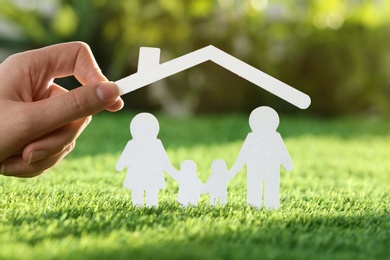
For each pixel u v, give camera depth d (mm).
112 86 1850
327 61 6211
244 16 6086
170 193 2496
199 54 2002
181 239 1686
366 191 2754
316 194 2613
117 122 5145
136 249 1564
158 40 6113
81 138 4344
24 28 6328
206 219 1923
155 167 2080
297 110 6262
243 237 1732
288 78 6281
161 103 6227
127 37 6090
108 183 2748
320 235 1812
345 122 5773
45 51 2035
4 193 2389
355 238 1811
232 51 6117
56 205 2145
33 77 2020
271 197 2096
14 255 1487
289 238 1747
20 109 1838
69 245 1598
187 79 6039
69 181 2764
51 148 1905
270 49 6199
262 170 2092
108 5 6125
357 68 6203
